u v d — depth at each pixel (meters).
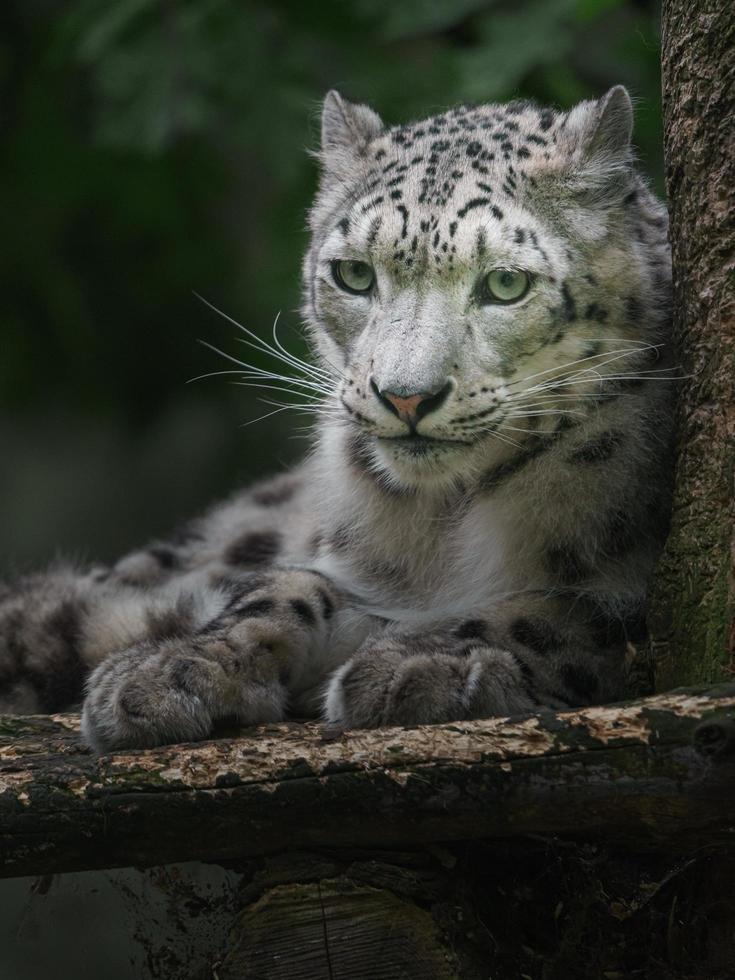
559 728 6.15
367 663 7.27
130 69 14.33
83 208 17.56
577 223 8.16
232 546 10.80
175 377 19.03
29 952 8.78
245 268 17.17
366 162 9.02
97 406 19.06
